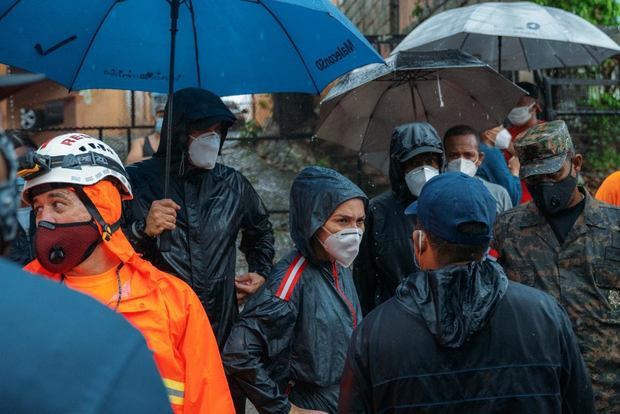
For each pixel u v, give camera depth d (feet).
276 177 32.30
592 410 8.52
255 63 13.57
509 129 22.49
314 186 11.78
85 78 13.34
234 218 13.46
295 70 13.52
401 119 18.60
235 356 11.16
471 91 18.30
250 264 14.29
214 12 13.21
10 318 3.55
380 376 8.13
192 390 9.05
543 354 8.05
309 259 11.95
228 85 13.79
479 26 21.03
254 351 11.20
